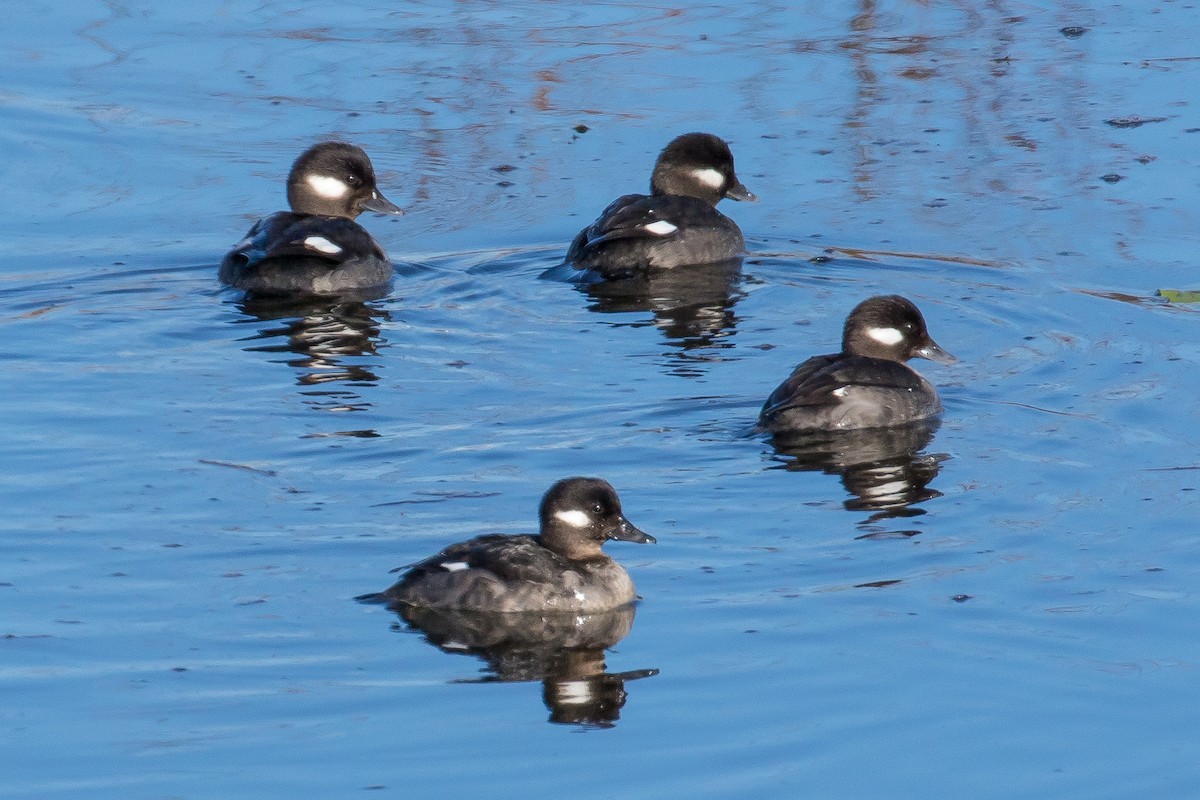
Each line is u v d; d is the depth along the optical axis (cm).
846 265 2081
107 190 2305
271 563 1291
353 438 1553
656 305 1973
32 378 1694
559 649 1166
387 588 1252
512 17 2992
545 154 2425
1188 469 1477
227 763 1013
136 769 1005
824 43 2833
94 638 1166
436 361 1775
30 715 1063
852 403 1578
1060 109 2528
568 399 1666
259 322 1891
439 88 2642
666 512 1399
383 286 2031
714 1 3083
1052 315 1902
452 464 1497
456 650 1165
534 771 1009
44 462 1483
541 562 1240
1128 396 1661
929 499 1420
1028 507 1402
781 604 1230
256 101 2608
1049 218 2178
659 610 1228
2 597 1223
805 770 1013
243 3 3067
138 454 1505
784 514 1393
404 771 1007
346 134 2484
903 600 1234
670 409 1638
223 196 2289
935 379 1731
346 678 1121
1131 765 1019
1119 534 1347
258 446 1530
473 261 2116
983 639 1173
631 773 1009
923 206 2230
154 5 3053
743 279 2062
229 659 1143
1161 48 2772
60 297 1952
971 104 2550
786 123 2503
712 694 1102
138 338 1827
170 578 1262
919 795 988
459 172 2372
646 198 2141
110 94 2628
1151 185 2261
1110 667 1134
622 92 2623
